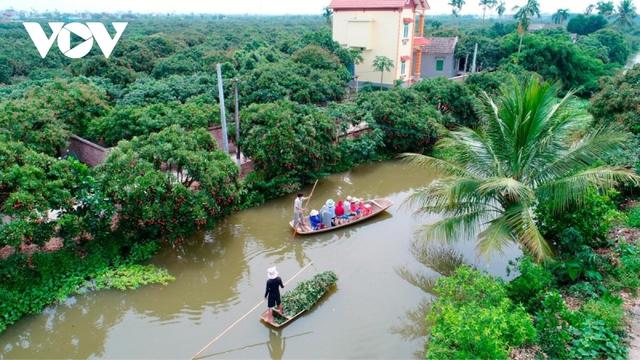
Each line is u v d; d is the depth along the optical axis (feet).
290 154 54.08
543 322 28.12
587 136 37.91
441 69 134.82
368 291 37.83
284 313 33.81
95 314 34.83
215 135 65.00
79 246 40.29
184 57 102.99
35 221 34.99
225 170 44.32
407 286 38.63
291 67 84.38
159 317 34.73
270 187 55.16
